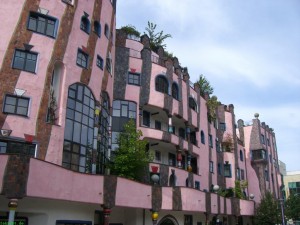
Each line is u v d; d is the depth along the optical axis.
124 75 34.31
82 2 27.48
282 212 49.53
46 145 22.03
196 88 44.69
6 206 18.19
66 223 21.56
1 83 21.64
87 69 26.67
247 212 46.41
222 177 48.47
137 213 28.59
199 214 38.75
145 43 39.00
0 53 22.25
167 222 33.19
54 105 23.64
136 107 33.88
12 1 23.67
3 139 20.72
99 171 27.41
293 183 82.44
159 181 32.53
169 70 37.81
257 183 57.34
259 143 59.09
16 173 16.72
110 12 31.94
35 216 19.84
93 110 26.95
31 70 22.89
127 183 24.97
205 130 45.66
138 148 29.17
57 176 19.31
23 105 22.03
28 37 23.33
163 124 39.12
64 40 24.92
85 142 25.33
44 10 24.47
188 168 38.75
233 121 53.91
